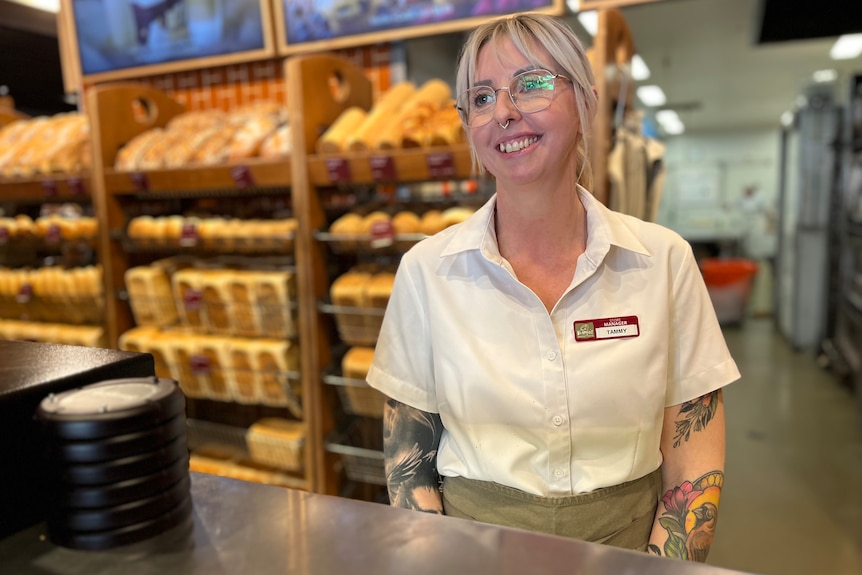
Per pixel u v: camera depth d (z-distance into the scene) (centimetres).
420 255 119
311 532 68
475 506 109
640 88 780
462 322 110
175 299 271
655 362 105
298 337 255
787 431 418
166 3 316
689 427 111
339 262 273
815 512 308
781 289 739
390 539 67
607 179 208
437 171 216
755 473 355
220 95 332
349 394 243
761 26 405
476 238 111
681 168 1194
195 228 258
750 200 1150
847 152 525
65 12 339
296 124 233
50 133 297
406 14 278
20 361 86
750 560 268
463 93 106
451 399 109
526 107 96
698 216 1189
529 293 105
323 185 245
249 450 275
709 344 111
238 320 254
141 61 329
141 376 89
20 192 295
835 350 544
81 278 280
